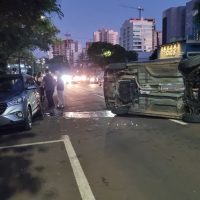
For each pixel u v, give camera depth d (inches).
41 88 824.9
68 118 621.3
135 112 604.1
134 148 377.1
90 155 356.5
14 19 534.0
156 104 571.5
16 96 503.8
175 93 542.6
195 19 1440.7
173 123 517.3
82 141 423.5
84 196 248.1
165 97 556.7
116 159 337.7
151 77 575.8
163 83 557.9
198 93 516.1
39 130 511.8
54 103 901.2
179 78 535.2
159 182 269.7
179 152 352.8
